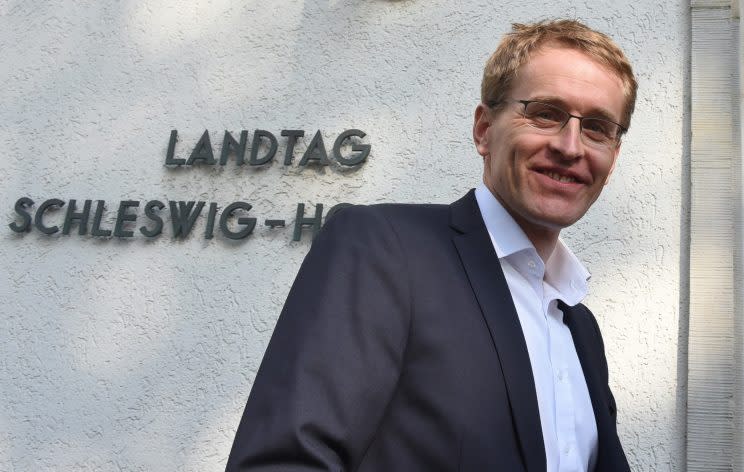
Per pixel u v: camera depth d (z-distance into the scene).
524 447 1.01
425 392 1.02
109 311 2.83
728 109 2.55
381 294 1.05
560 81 1.20
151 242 2.86
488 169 1.29
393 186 2.74
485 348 1.06
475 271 1.13
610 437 1.24
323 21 2.93
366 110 2.82
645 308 2.50
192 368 2.73
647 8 2.70
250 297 2.74
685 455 2.38
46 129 3.05
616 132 1.24
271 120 2.89
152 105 2.99
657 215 2.55
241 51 2.97
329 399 0.96
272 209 2.80
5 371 2.85
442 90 2.78
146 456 2.70
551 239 1.28
